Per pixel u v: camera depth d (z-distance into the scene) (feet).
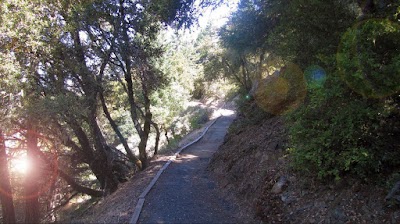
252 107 41.55
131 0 33.55
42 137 32.35
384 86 12.82
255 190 21.34
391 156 13.30
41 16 28.07
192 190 25.94
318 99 15.17
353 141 13.79
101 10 31.22
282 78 31.07
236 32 34.45
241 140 33.76
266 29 32.30
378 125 13.46
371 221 12.66
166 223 18.54
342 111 14.28
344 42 14.21
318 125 15.34
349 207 13.88
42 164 37.14
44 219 44.57
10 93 23.50
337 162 14.70
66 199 53.31
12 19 23.65
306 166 16.26
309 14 19.39
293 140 16.52
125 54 34.22
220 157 34.50
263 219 17.93
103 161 40.32
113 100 46.80
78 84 33.32
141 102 48.60
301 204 16.44
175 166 37.04
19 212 45.24
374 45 13.41
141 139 40.45
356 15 18.60
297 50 21.63
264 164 23.45
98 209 27.48
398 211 12.10
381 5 15.67
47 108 26.07
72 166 45.68
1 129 27.02
